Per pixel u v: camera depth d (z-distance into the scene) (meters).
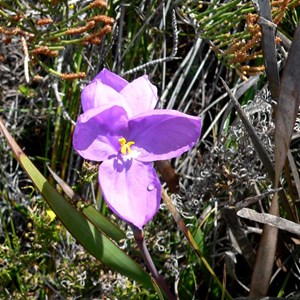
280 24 0.58
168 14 0.59
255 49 0.58
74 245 0.54
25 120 0.61
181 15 0.55
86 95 0.41
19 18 0.51
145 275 0.46
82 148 0.41
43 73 0.60
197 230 0.54
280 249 0.53
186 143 0.42
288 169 0.50
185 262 0.55
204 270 0.55
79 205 0.48
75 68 0.58
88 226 0.44
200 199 0.53
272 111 0.55
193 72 0.60
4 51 0.61
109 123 0.41
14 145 0.43
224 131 0.57
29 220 0.58
